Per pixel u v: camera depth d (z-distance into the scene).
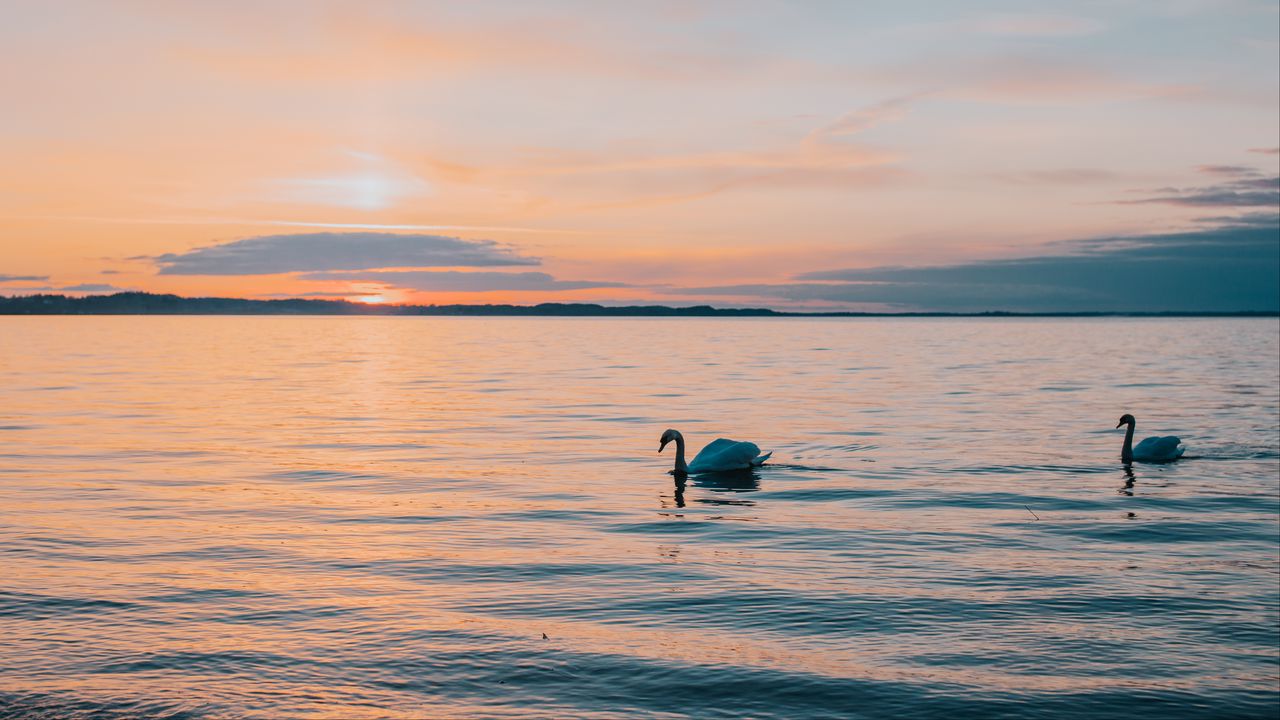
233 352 102.94
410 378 64.75
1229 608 14.69
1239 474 26.86
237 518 20.55
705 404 46.41
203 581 15.60
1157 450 28.92
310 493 23.59
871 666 12.29
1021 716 10.94
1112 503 22.75
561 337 162.12
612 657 12.48
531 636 13.21
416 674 11.84
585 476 26.45
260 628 13.39
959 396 50.59
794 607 14.58
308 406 45.91
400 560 17.08
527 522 20.42
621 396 50.72
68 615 13.83
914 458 29.77
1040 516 21.27
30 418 39.88
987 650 12.88
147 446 31.84
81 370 71.00
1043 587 15.70
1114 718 10.90
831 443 33.06
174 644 12.73
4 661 12.07
